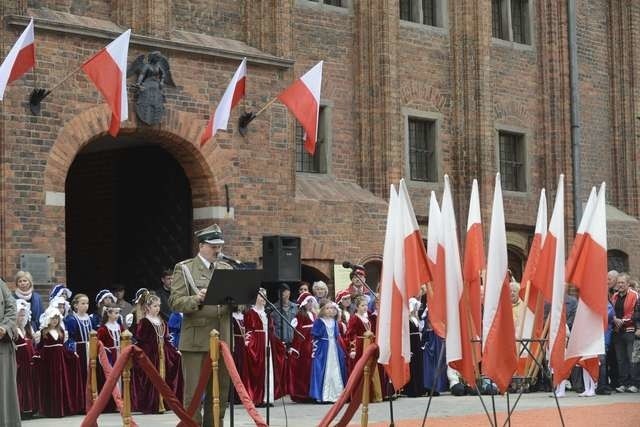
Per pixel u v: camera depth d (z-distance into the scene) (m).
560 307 19.27
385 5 38.56
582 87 46.12
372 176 38.38
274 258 26.47
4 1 29.12
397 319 18.67
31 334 26.03
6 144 29.05
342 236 36.78
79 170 37.78
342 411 26.44
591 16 46.78
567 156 44.38
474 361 19.36
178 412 18.34
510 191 43.06
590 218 19.42
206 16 34.12
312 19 37.34
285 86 35.19
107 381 17.53
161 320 27.47
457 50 41.28
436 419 23.98
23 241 29.28
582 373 31.78
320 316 29.67
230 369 18.00
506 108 42.94
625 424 22.39
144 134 32.16
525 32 44.28
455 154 41.16
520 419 23.66
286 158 35.25
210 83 33.31
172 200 34.84
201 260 19.59
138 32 31.98
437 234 19.25
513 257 43.88
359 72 38.47
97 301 27.94
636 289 33.62
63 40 30.27
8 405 19.88
